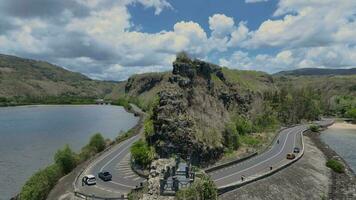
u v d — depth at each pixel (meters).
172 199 60.28
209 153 108.38
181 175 67.81
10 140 159.25
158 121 103.31
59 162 95.31
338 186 105.38
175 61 130.88
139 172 90.44
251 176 94.56
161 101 108.50
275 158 121.06
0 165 115.88
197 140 104.94
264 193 87.94
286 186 95.62
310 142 167.75
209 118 127.19
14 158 125.31
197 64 146.25
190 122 108.62
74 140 161.50
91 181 81.38
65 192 77.31
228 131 128.62
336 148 169.25
